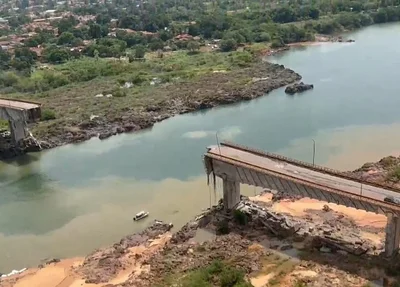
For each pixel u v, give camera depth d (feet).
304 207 233.96
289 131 349.00
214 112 408.26
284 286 172.45
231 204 224.12
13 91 515.09
